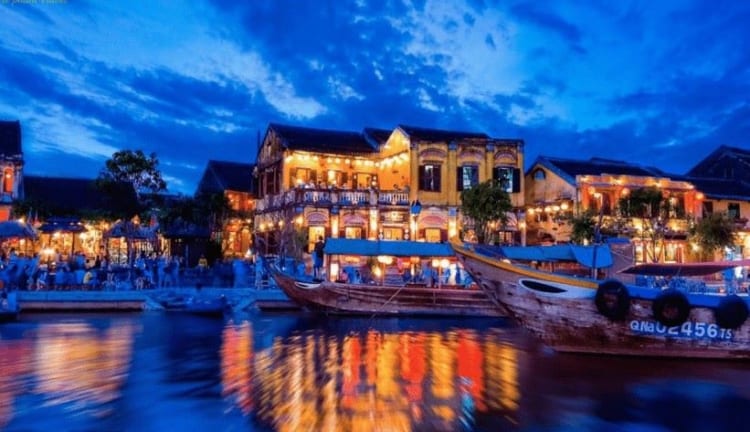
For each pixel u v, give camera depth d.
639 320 16.27
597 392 13.06
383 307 27.06
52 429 10.26
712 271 18.45
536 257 26.23
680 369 15.33
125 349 17.73
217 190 47.81
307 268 34.06
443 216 36.56
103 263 34.94
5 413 11.12
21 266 27.66
